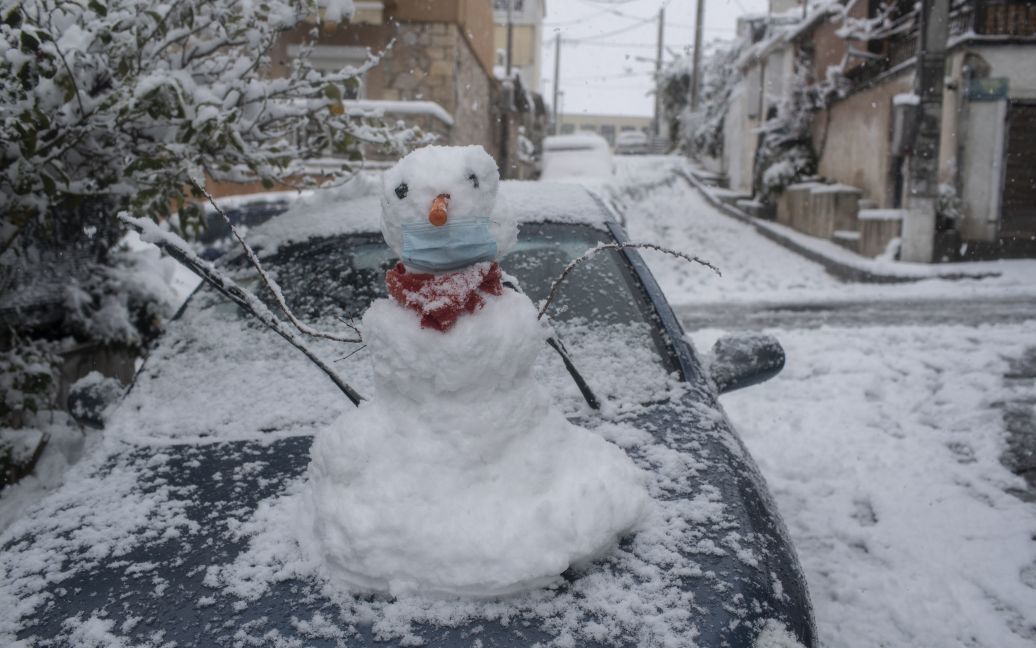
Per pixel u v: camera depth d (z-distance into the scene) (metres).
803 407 5.51
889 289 12.09
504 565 1.54
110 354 4.84
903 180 14.64
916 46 14.87
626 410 2.23
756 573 1.64
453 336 1.52
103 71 3.37
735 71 28.53
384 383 1.60
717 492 1.88
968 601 3.07
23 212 3.35
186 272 8.79
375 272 2.83
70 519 1.96
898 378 6.18
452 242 1.51
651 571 1.63
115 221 4.64
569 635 1.48
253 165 3.68
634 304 2.64
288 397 2.39
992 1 13.63
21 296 4.19
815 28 20.70
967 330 8.00
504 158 22.81
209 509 1.94
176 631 1.55
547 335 1.66
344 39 14.86
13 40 3.07
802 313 10.05
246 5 3.53
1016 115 13.95
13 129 3.05
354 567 1.58
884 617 3.02
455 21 15.03
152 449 2.24
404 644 1.48
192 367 2.58
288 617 1.56
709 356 2.62
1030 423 5.02
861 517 3.88
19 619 1.63
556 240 2.90
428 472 1.57
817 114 20.06
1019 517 3.76
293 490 1.98
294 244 3.04
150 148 3.55
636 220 19.98
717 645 1.46
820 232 17.09
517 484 1.61
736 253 16.69
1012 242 14.03
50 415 3.97
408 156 1.57
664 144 45.12
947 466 4.40
